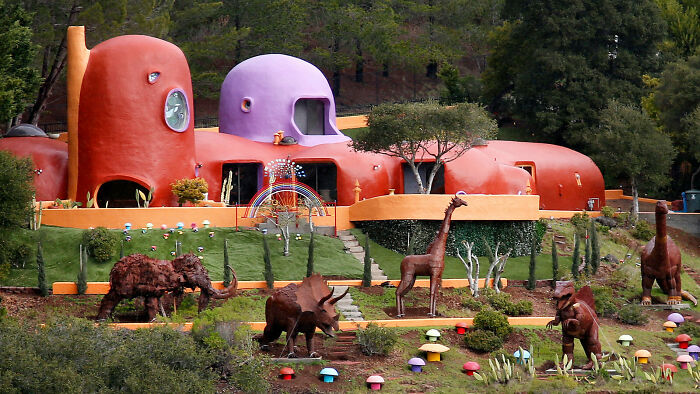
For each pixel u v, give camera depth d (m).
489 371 37.75
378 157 57.94
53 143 55.78
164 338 33.41
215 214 50.75
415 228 50.38
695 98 65.88
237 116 61.03
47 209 49.69
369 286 46.09
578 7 70.31
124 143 52.12
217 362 33.88
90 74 52.59
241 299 41.59
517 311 44.19
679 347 42.84
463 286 47.06
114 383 31.38
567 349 38.81
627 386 37.03
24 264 45.34
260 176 58.03
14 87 50.91
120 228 49.50
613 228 58.50
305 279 36.69
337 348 38.28
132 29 64.81
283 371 34.84
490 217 51.16
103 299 39.72
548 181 62.12
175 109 53.84
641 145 61.16
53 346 31.20
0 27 51.56
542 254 52.94
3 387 28.78
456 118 51.41
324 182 59.16
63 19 63.66
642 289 49.41
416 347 39.19
